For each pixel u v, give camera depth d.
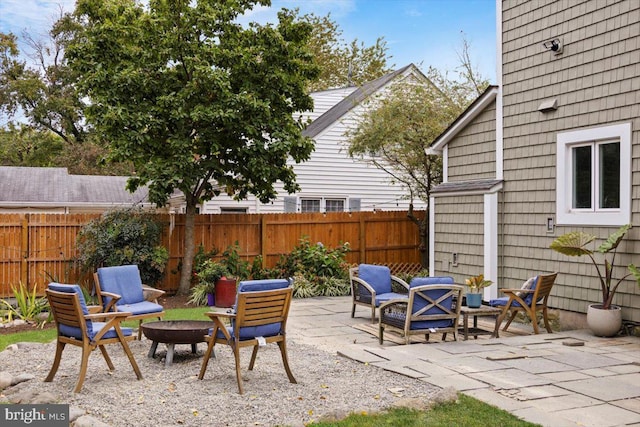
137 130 11.84
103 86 11.84
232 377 6.20
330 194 19.23
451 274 11.64
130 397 5.46
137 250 12.46
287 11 13.24
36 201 18.97
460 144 11.84
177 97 11.87
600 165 8.90
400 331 8.30
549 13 9.65
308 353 7.41
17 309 11.12
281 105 12.92
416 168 16.02
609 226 8.65
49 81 32.06
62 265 12.70
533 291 8.50
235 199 13.92
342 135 17.89
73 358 7.17
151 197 11.82
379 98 17.39
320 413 4.95
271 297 5.88
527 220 10.12
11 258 12.30
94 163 29.45
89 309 7.36
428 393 5.44
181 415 4.93
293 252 14.34
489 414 4.82
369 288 9.73
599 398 5.29
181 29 12.09
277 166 13.16
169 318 10.31
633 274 7.63
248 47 12.69
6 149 31.42
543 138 9.80
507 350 7.30
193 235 13.36
